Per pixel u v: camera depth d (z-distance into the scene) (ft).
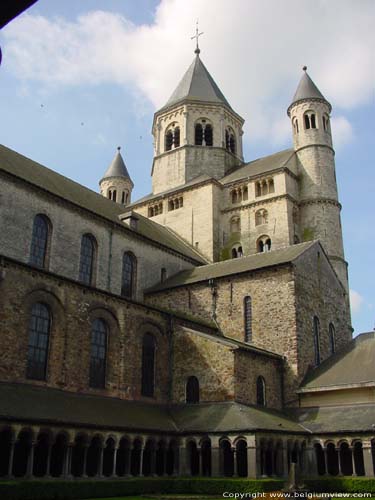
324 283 151.33
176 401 121.19
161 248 167.63
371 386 114.42
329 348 144.97
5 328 92.32
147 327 123.75
